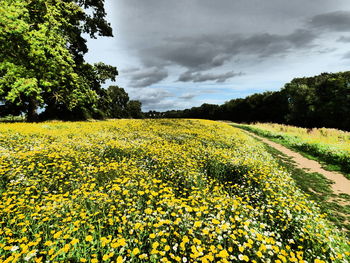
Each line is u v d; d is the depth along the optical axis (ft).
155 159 24.26
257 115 214.07
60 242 10.07
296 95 155.84
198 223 11.21
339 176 30.40
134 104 318.24
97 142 32.48
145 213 12.73
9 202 12.21
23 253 8.86
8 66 51.85
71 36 76.84
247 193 17.48
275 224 13.47
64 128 49.01
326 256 10.70
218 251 10.01
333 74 134.92
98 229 11.10
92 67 87.35
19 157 21.18
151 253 9.16
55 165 20.21
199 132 52.60
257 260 9.70
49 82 59.72
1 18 46.42
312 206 16.52
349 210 19.30
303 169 33.63
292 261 9.53
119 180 16.58
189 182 18.54
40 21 61.77
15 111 91.86
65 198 13.70
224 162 25.36
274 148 51.96
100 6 84.84
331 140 56.70
